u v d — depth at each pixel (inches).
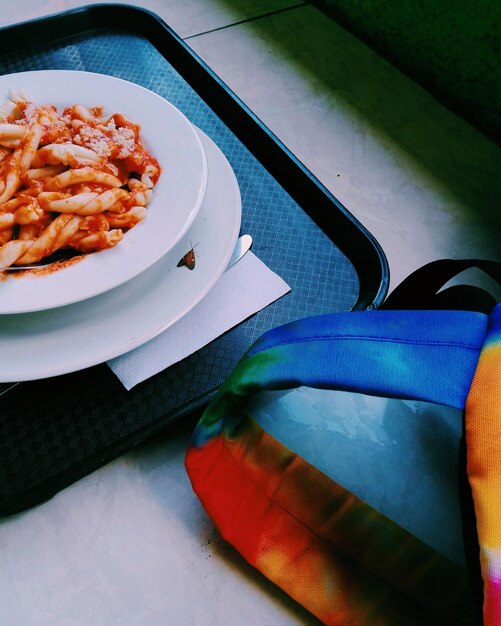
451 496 20.9
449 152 37.1
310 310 22.8
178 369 20.8
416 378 12.4
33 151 20.5
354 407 22.9
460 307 15.9
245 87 40.4
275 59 43.2
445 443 22.2
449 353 12.5
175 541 19.2
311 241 25.2
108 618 17.6
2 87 23.7
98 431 19.3
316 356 13.5
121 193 19.8
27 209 18.7
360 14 44.4
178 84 32.0
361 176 34.8
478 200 34.1
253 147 29.0
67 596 17.8
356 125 38.3
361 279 24.0
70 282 17.8
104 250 18.8
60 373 17.1
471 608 17.3
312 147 36.4
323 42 45.1
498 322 12.5
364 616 17.3
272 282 23.0
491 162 36.8
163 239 19.3
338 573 17.9
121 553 18.7
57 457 18.7
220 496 18.0
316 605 17.5
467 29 36.5
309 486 18.9
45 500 18.4
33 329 18.1
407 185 34.6
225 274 23.0
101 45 34.1
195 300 19.2
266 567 17.9
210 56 42.9
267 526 18.3
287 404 22.7
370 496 20.8
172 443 21.2
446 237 31.9
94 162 20.7
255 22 46.6
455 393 12.1
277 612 18.3
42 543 18.6
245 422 18.8
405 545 18.5
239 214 21.8
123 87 24.0
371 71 43.0
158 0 47.8
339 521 18.6
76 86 24.2
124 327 18.4
